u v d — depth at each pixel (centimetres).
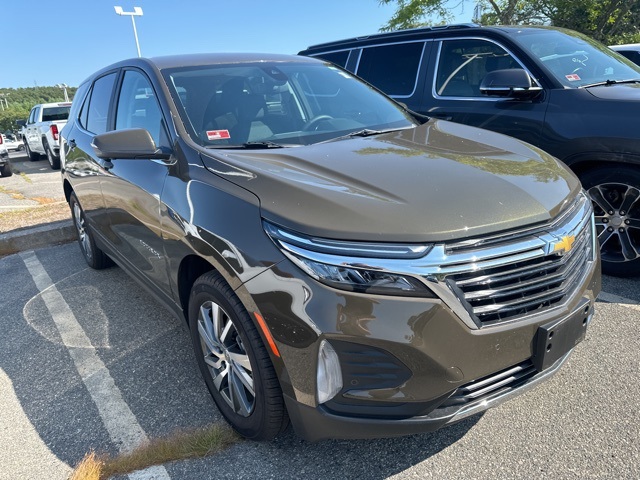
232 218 217
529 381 211
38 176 1238
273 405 215
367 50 548
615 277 392
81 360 327
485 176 225
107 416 269
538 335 202
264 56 374
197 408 271
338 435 197
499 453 226
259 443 241
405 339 182
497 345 193
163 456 234
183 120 288
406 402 188
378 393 187
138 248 319
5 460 242
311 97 344
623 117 351
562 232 210
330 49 593
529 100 402
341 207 197
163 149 279
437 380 187
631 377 270
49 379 308
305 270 190
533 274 202
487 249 192
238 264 208
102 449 245
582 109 372
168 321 372
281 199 208
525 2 1688
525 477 212
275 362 203
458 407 196
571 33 480
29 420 271
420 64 496
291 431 248
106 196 361
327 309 186
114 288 440
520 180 228
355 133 305
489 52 447
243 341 219
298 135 298
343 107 345
